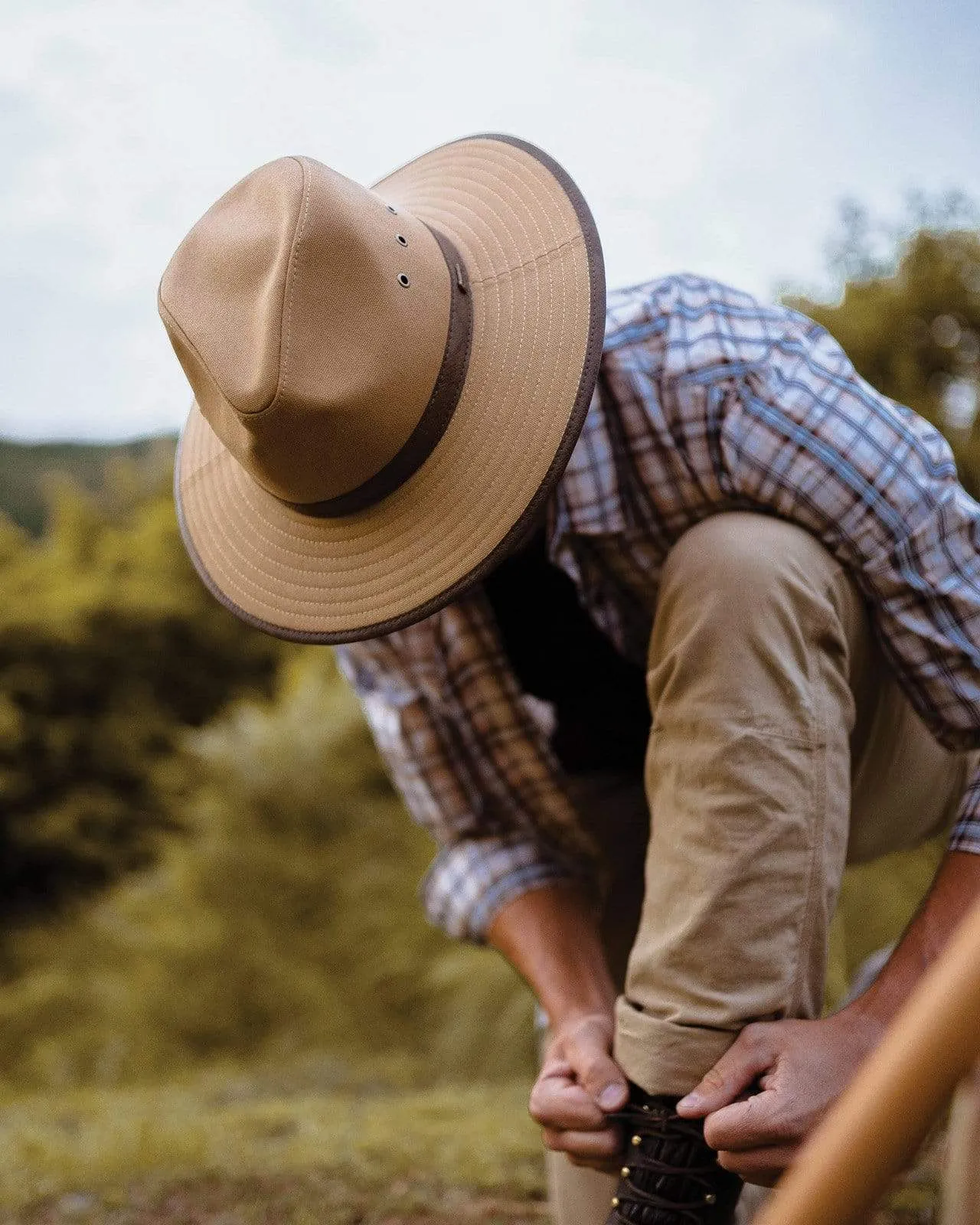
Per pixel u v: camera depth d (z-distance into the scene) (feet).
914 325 12.92
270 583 3.59
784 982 3.10
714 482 3.53
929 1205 4.40
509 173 3.67
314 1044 13.38
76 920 19.65
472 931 4.25
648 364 3.60
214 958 14.28
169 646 22.40
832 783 3.25
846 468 3.42
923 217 13.26
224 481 3.84
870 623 3.63
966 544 3.55
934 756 4.22
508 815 4.36
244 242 3.26
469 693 4.24
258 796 15.16
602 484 3.63
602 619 3.89
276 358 3.15
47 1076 13.88
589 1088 3.30
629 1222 3.11
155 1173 6.00
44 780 21.48
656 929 3.21
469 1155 6.05
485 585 4.07
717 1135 2.91
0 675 21.63
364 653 4.49
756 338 3.62
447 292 3.37
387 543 3.40
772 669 3.17
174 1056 13.73
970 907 3.17
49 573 23.61
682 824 3.19
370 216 3.29
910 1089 1.71
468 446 3.33
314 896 14.69
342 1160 6.05
